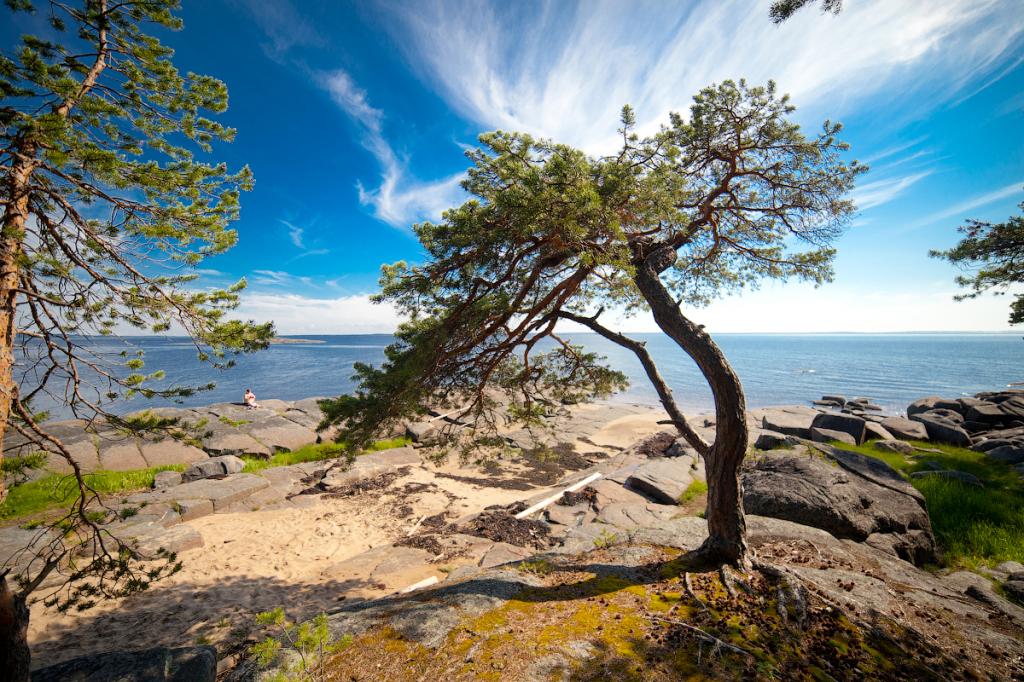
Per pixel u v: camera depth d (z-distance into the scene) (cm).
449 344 705
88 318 538
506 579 593
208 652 475
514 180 523
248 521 1266
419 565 999
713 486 643
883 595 581
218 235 581
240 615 798
